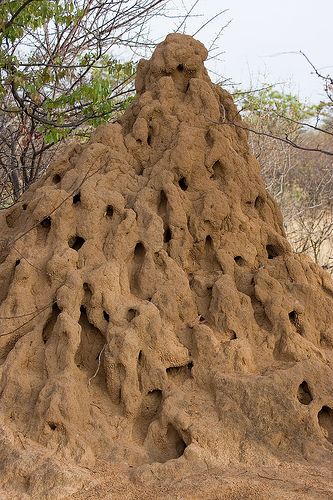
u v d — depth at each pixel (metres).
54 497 4.04
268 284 5.38
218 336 5.12
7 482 4.20
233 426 4.61
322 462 4.45
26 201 6.17
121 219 5.50
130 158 5.93
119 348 4.81
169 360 4.90
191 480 4.18
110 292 5.07
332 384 4.85
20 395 4.70
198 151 5.84
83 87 9.21
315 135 17.39
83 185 5.54
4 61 9.06
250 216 5.88
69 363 4.75
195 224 5.61
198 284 5.41
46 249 5.41
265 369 4.98
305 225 13.10
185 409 4.68
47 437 4.46
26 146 10.14
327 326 5.46
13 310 5.14
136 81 6.53
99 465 4.37
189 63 6.23
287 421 4.64
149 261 5.32
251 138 13.41
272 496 4.00
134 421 4.73
